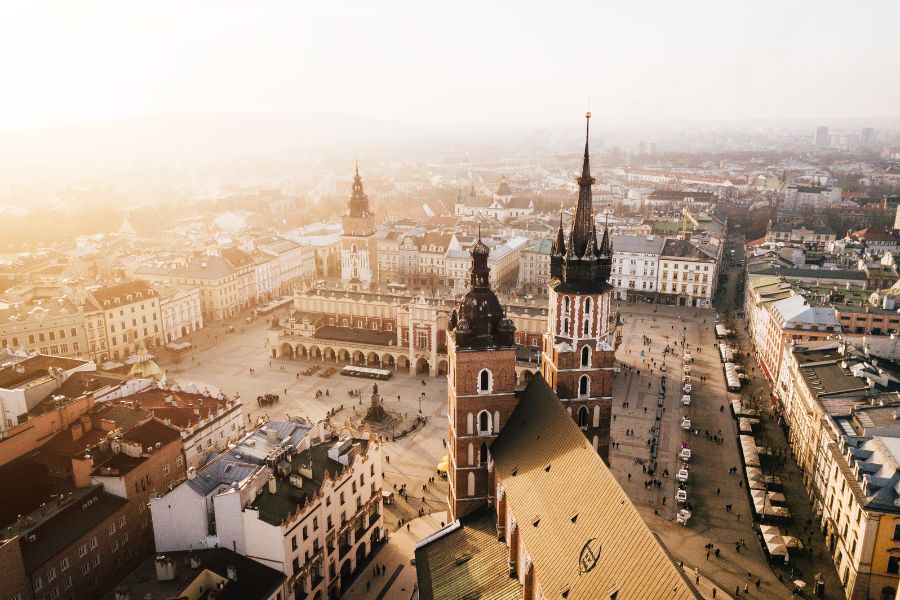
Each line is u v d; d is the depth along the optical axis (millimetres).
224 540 89438
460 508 100812
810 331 164625
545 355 102875
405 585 101188
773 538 109812
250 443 104438
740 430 149750
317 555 93750
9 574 78938
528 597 73688
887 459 99812
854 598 96000
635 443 145750
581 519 65938
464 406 96438
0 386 118688
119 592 81625
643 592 53344
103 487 98562
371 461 108000
